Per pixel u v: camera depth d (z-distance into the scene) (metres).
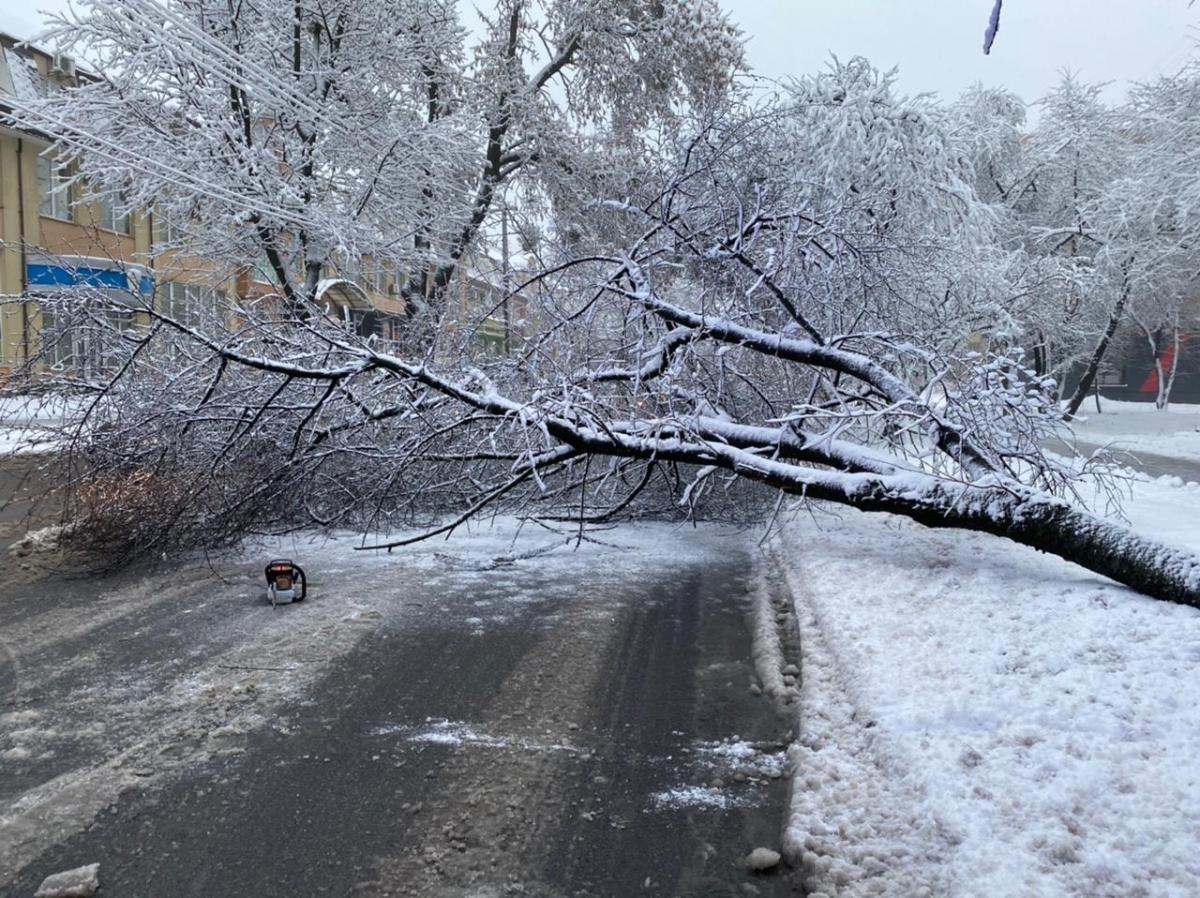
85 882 3.00
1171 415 37.75
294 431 8.48
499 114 19.44
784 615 6.39
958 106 24.06
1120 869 2.87
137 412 8.09
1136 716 3.98
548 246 11.48
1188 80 21.52
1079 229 28.33
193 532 8.08
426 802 3.63
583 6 19.83
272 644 5.58
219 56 14.77
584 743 4.24
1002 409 7.39
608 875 3.14
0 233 21.61
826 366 7.91
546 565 8.00
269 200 14.86
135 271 9.27
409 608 6.50
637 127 20.45
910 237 12.45
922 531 8.59
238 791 3.70
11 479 11.24
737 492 9.97
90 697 4.70
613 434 7.45
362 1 16.14
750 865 3.17
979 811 3.28
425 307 12.61
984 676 4.50
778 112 10.99
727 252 8.34
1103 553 5.99
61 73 21.03
